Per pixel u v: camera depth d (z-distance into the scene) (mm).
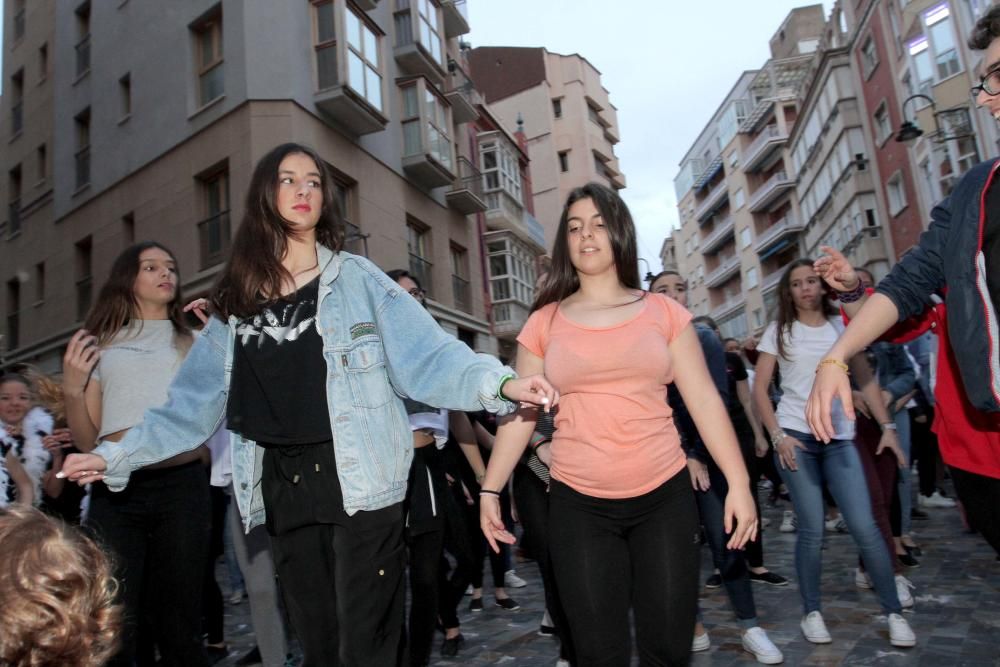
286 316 2529
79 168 20359
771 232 49344
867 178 30938
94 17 20141
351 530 2359
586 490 2605
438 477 4281
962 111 23953
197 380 2689
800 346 4297
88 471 2543
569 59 44500
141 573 3117
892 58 27656
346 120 16938
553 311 2996
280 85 15445
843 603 4961
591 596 2523
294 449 2430
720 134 59875
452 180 20641
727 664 3984
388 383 2525
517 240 27266
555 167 42594
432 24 21906
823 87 34250
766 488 11922
